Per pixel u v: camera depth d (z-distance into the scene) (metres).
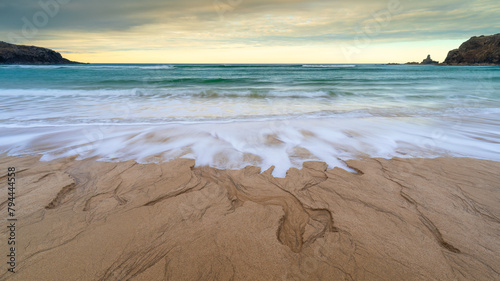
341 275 1.77
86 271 1.79
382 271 1.80
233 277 1.75
